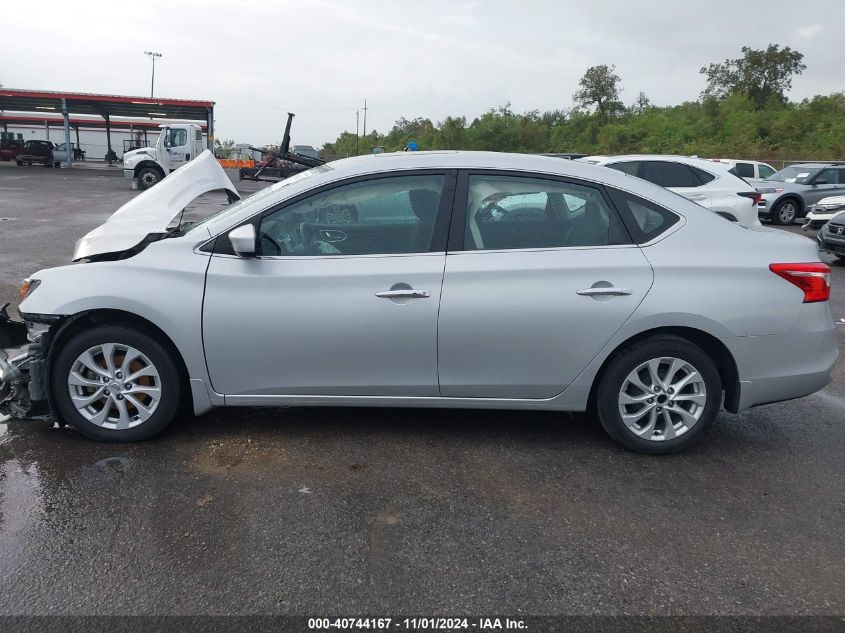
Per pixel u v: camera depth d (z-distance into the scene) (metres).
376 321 3.64
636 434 3.83
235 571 2.74
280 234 3.74
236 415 4.30
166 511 3.16
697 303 3.64
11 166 37.75
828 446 4.10
